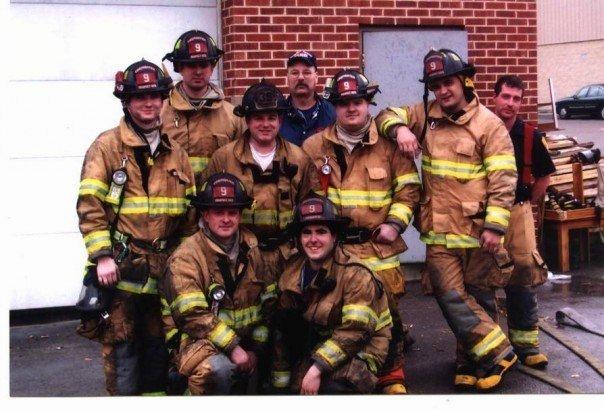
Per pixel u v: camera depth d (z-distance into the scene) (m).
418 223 5.57
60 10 7.28
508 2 8.52
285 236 4.94
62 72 7.31
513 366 5.95
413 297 7.89
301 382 4.77
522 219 5.94
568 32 39.31
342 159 5.25
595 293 8.03
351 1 7.90
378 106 8.18
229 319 4.73
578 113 32.66
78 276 7.45
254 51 7.58
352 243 5.21
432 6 8.24
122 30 7.46
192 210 4.96
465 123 5.36
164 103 5.42
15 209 7.25
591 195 9.21
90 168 4.73
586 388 5.52
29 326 7.32
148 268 4.78
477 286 5.49
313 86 6.01
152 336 4.96
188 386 4.73
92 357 6.46
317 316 4.69
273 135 5.00
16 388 5.77
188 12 7.66
